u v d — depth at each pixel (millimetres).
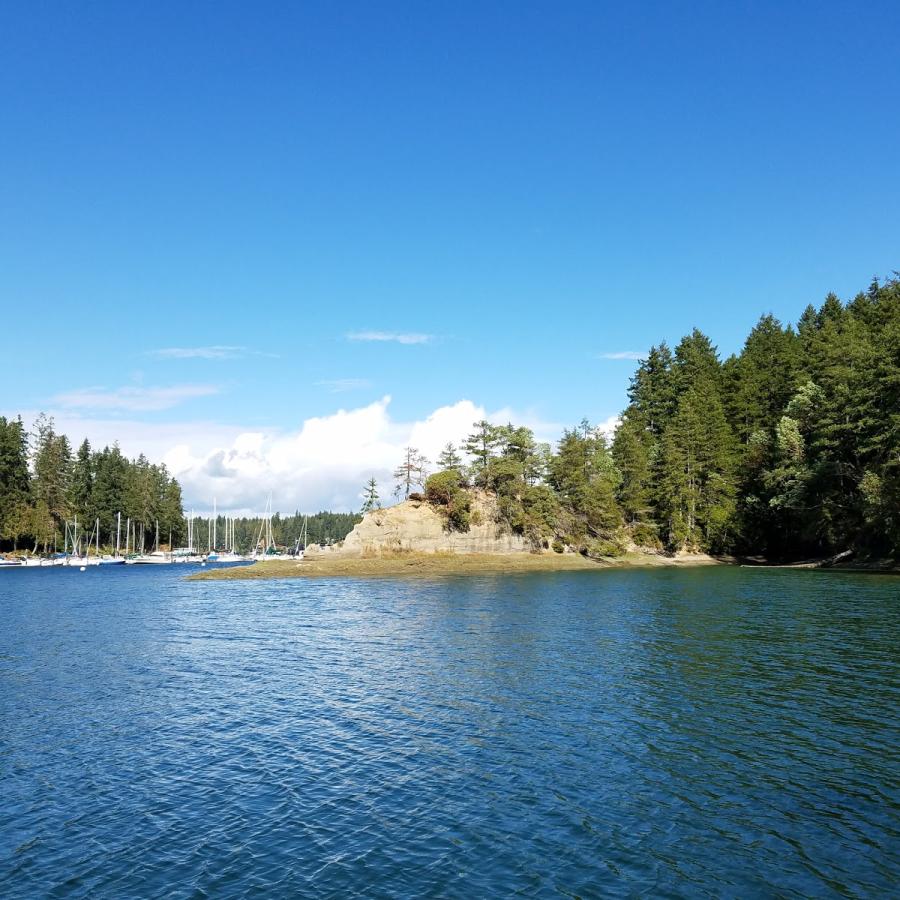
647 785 16672
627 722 21516
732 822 14664
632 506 111250
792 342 117812
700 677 27062
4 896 12469
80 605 62469
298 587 77500
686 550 109875
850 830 14211
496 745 19750
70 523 149500
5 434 140125
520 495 111312
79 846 14391
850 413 78000
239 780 17750
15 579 104562
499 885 12367
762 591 58000
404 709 23734
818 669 28016
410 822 15000
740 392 113000
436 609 52312
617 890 12148
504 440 115688
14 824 15531
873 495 70875
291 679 28922
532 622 43438
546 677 27766
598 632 38625
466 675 28625
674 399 130500
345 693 26203
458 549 108750
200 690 27359
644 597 56406
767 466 99500
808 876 12508
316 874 12914
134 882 12883
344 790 16859
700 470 107500
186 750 20141
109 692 27297
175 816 15711
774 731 20375
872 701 23281
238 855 13781
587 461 118438
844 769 17422
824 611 44406
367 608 54375
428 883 12484
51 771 18688
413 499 114750
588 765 18031
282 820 15320
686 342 137000
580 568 100438
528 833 14352
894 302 96750
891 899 11719
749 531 104438
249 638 40281
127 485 167000
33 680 29609
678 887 12203
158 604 62000
